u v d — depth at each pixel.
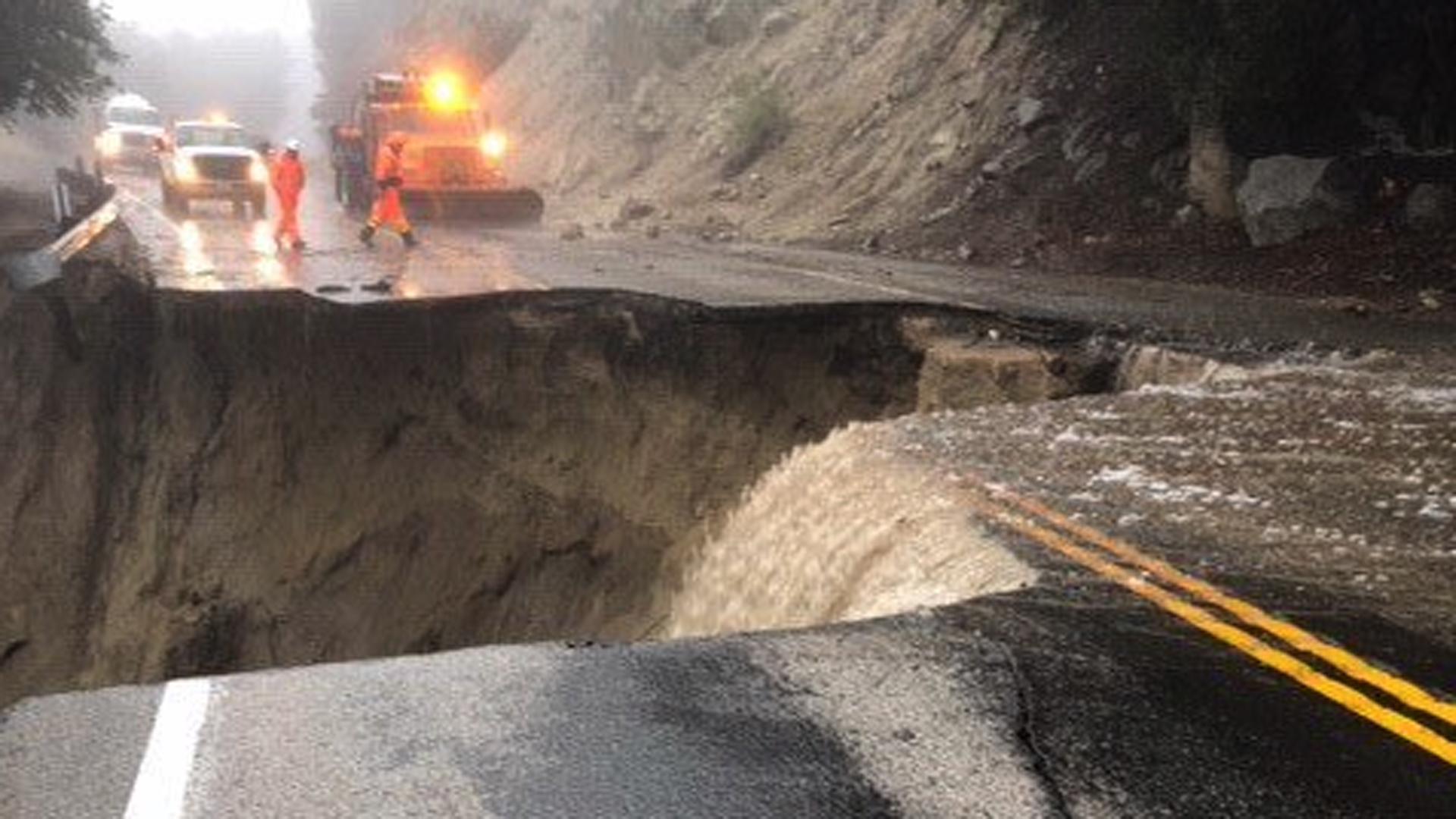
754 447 14.13
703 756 3.69
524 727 3.88
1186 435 8.57
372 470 15.80
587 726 3.89
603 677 4.29
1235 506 6.69
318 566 15.96
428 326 15.25
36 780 3.46
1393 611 5.07
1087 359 12.89
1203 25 19.20
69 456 17.89
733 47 38.78
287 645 15.84
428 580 15.43
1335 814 3.41
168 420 17.05
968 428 8.90
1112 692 4.20
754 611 8.62
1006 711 4.04
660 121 38.91
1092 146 22.53
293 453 16.17
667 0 41.19
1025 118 24.05
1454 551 5.89
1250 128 19.48
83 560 17.52
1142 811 3.42
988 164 24.08
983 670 4.37
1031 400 12.63
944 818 3.37
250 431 16.39
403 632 15.42
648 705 4.05
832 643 4.62
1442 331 13.52
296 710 3.98
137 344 18.05
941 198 24.39
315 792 3.44
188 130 28.61
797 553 8.20
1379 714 4.08
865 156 28.39
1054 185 22.47
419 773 3.56
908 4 31.58
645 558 14.52
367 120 29.11
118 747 3.68
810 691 4.18
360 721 3.90
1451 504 6.70
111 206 27.47
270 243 22.12
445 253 20.94
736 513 10.04
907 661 4.44
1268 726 3.97
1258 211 18.67
